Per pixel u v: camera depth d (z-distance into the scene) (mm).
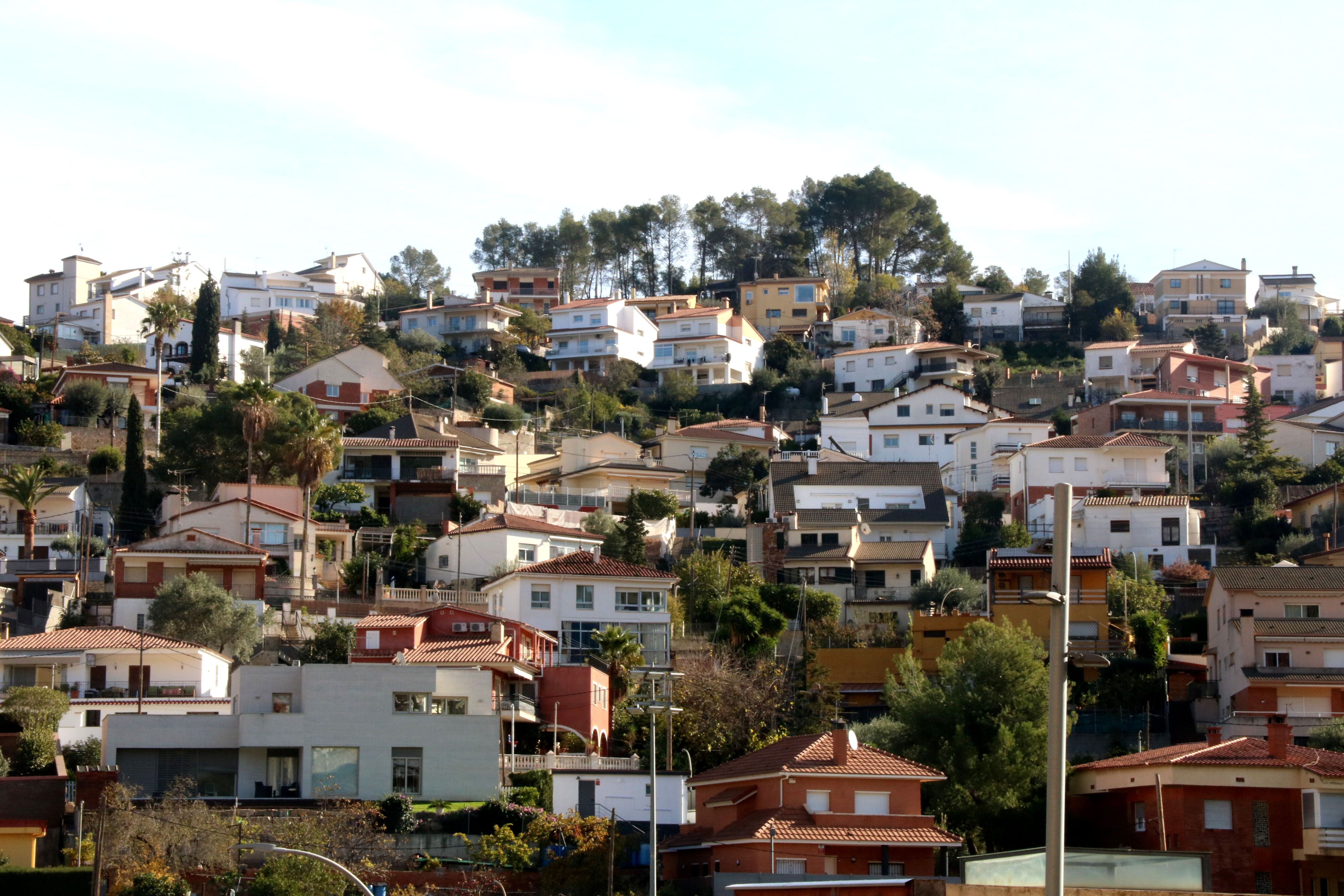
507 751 75250
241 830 57625
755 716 80125
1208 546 112500
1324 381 177875
